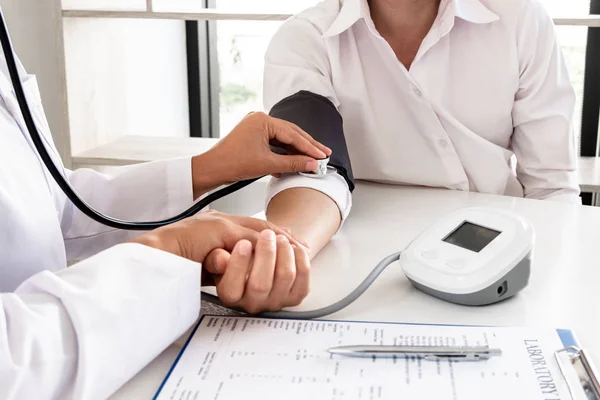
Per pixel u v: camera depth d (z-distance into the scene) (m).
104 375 0.55
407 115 1.40
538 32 1.39
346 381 0.57
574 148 1.44
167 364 0.62
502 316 0.71
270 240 0.70
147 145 2.08
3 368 0.50
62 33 1.84
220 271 0.70
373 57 1.40
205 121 2.65
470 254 0.76
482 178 1.42
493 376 0.57
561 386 0.55
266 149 1.00
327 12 1.45
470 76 1.39
